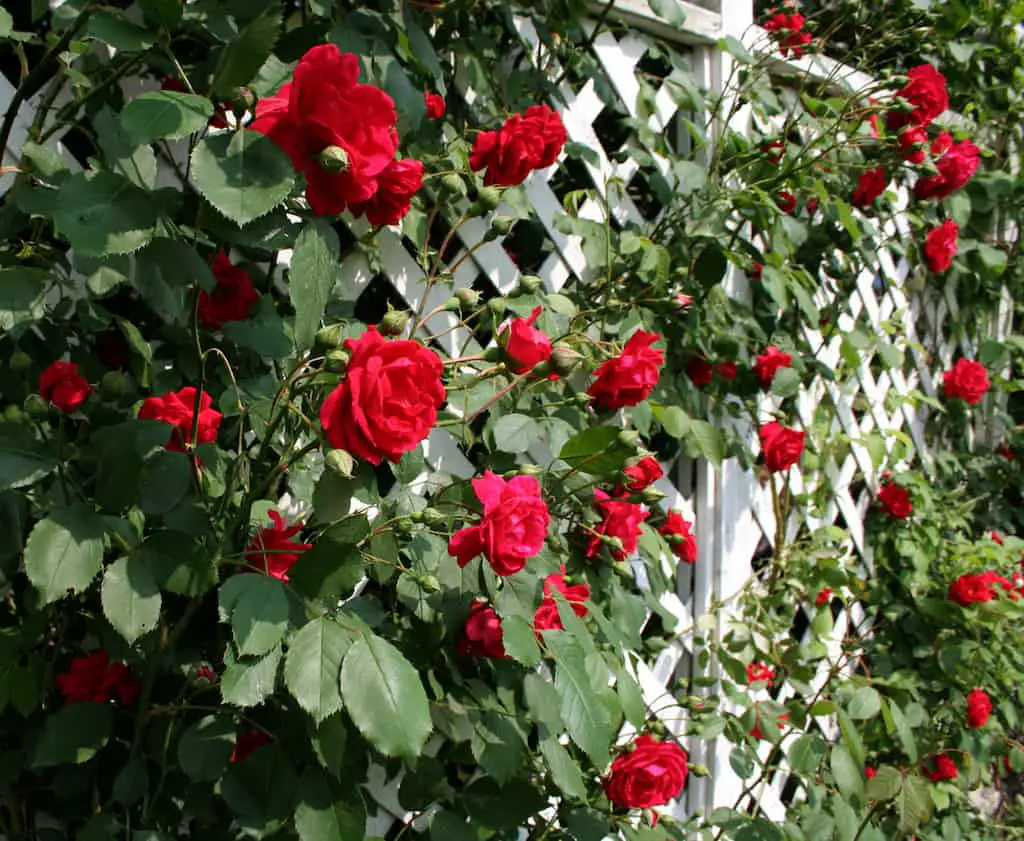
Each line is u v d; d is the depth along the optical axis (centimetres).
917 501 229
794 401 202
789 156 174
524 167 118
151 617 77
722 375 169
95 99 98
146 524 96
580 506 127
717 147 165
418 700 71
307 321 71
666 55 166
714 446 138
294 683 71
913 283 246
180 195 79
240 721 94
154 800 91
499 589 99
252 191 66
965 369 252
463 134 129
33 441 86
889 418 232
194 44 95
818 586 189
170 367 108
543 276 153
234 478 89
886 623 226
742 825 147
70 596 95
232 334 100
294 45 101
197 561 80
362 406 71
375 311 138
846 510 220
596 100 156
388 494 128
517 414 120
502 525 86
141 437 81
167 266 74
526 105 141
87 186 67
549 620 103
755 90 168
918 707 202
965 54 220
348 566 77
